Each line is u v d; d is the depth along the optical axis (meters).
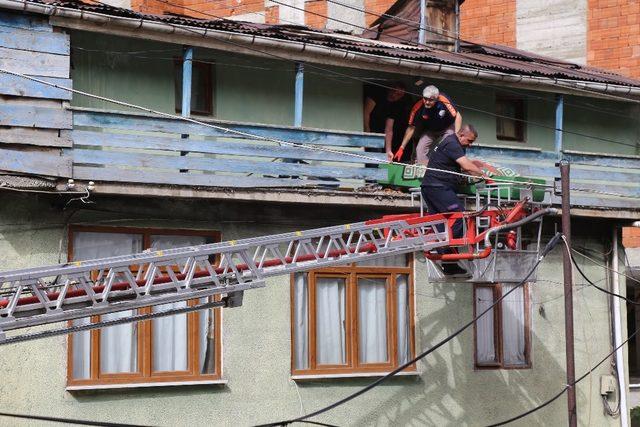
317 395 23.23
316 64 23.45
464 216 20.56
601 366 27.22
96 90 21.81
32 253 20.38
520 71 25.77
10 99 19.97
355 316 23.83
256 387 22.55
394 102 24.95
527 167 25.72
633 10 37.50
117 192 20.66
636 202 27.44
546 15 38.56
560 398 26.55
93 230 21.08
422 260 24.80
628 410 27.41
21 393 20.19
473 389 25.25
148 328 21.62
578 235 27.20
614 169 28.22
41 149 20.16
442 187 21.30
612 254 27.56
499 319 25.88
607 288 27.52
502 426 25.61
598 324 27.30
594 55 37.91
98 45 21.86
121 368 21.36
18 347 20.22
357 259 19.31
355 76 24.81
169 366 21.88
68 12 20.23
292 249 23.11
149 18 20.98
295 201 22.34
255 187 21.95
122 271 16.62
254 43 22.08
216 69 23.30
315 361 23.31
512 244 21.78
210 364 22.23
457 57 26.84
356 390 23.70
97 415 20.89
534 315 26.39
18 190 19.86
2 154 19.81
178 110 22.89
